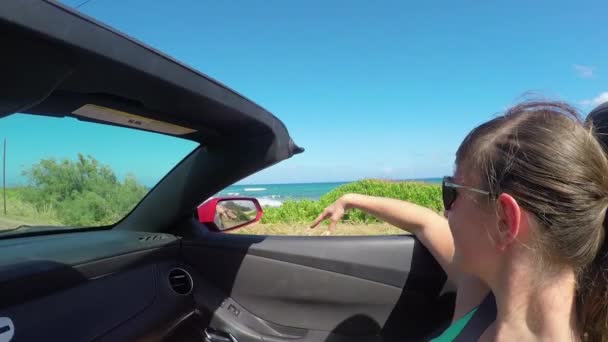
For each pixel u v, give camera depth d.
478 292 1.45
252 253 2.43
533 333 0.92
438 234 2.10
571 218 0.88
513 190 0.94
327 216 2.52
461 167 1.12
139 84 1.25
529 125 0.98
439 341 1.34
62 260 1.63
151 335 1.87
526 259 0.93
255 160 2.09
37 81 0.95
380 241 2.37
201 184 2.31
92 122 1.75
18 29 0.83
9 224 1.91
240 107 1.63
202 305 2.32
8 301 1.38
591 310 0.94
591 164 0.91
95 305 1.67
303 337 2.36
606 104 1.24
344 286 2.37
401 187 14.80
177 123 1.83
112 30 1.01
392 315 2.33
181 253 2.44
